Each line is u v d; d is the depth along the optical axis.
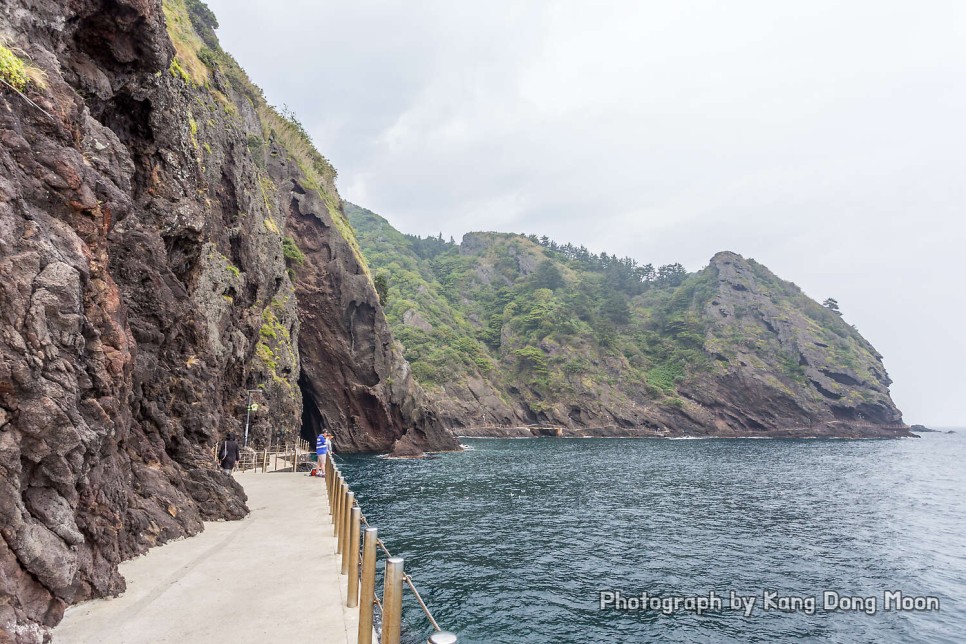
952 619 15.03
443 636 3.30
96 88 11.18
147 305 12.40
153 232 13.26
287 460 38.12
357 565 6.99
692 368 155.38
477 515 26.97
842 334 177.12
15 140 6.54
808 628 14.19
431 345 146.12
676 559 20.03
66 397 5.92
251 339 38.38
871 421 149.62
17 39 7.61
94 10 11.10
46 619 5.41
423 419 77.00
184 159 16.58
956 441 150.50
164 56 14.02
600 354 154.38
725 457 73.31
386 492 34.34
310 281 71.81
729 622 14.26
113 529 7.58
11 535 5.07
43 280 5.91
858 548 22.98
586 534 23.50
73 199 7.19
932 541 24.78
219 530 11.55
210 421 14.73
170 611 6.61
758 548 22.34
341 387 71.00
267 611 6.72
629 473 50.09
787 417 142.88
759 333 164.50
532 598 15.19
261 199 51.41
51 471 5.70
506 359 153.88
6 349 5.36
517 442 106.12
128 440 11.12
